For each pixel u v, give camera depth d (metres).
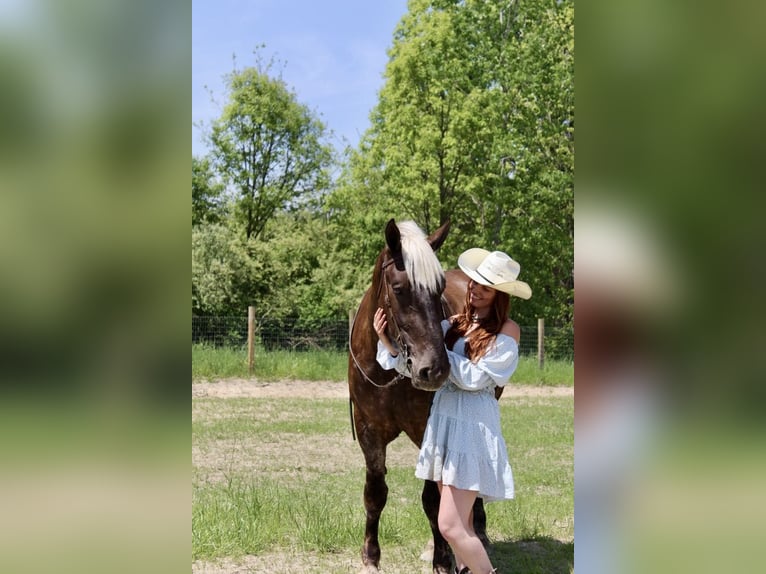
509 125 23.39
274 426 9.73
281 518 5.17
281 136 31.45
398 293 3.45
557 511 5.76
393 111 23.52
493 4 23.38
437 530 4.12
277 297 27.23
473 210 25.56
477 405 3.31
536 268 24.11
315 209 32.16
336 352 16.39
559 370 15.91
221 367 14.55
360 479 6.77
